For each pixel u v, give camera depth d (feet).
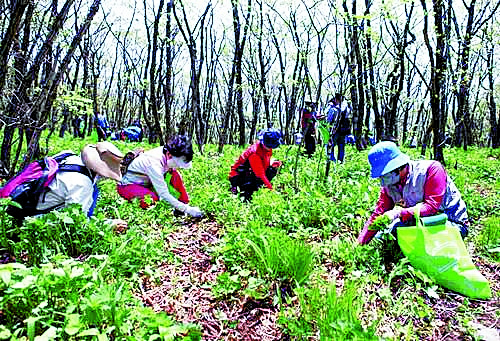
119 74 88.43
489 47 54.19
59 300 8.07
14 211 11.43
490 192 25.00
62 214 10.38
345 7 25.18
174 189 16.84
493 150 60.34
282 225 14.57
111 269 9.84
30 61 16.66
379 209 12.95
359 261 11.49
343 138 31.65
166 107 40.29
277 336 8.74
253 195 17.99
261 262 10.54
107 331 6.91
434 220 11.08
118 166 12.16
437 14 28.17
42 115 16.03
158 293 10.09
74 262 7.97
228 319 9.29
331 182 21.18
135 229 12.18
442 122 33.42
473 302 10.18
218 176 24.52
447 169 32.09
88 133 58.85
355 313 8.46
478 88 76.84
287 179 22.79
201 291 10.34
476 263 12.68
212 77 69.41
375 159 11.95
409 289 10.42
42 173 11.39
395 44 42.06
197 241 13.51
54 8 19.24
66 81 44.88
